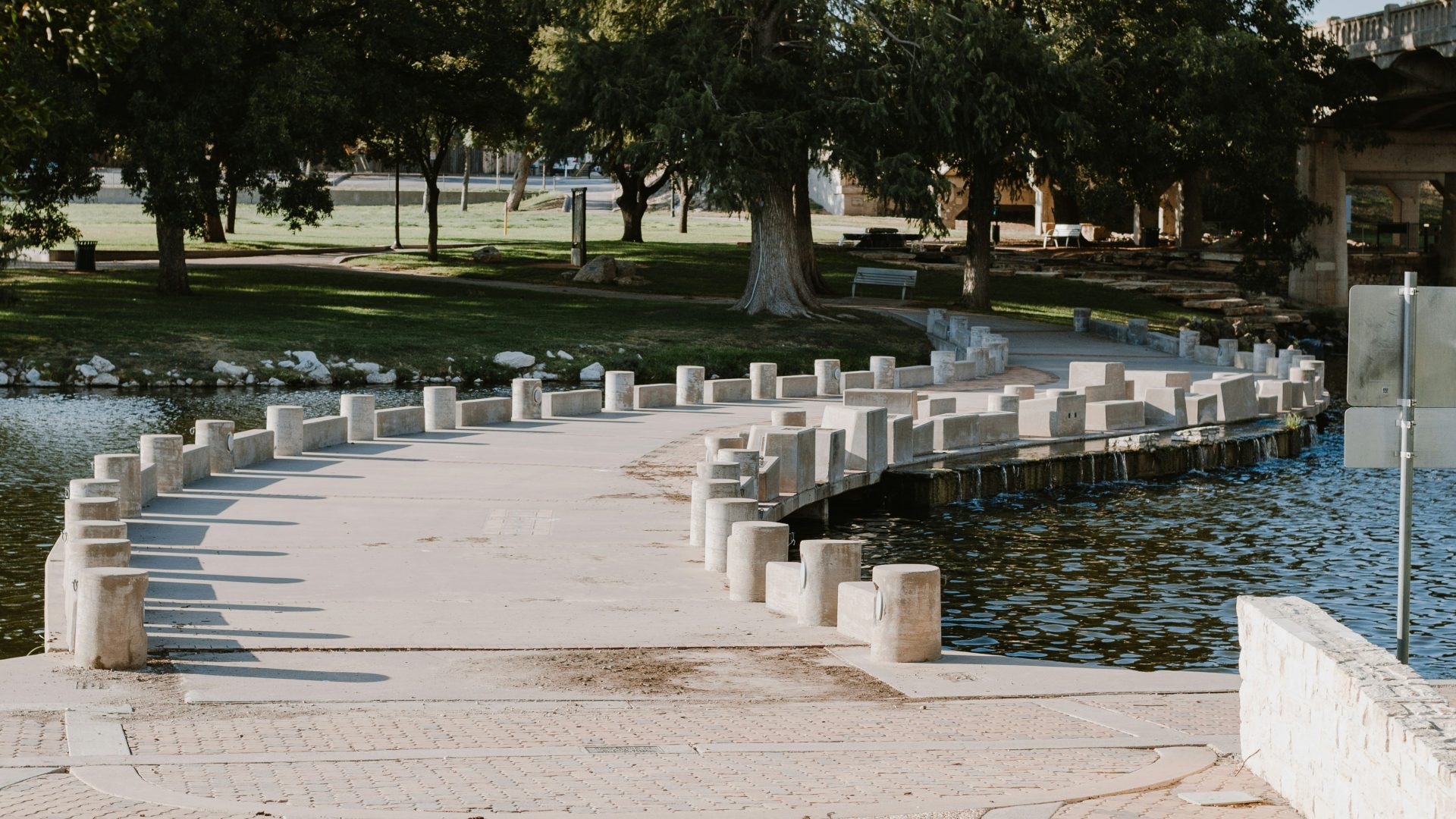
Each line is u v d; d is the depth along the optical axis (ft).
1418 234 327.88
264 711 33.68
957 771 28.81
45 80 139.33
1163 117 196.44
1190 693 37.60
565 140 163.43
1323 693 25.50
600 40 162.71
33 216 157.07
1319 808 25.54
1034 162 182.60
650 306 175.94
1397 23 208.85
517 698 35.86
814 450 75.97
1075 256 261.85
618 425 99.19
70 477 82.12
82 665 38.01
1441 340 30.32
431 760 29.04
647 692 36.73
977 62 164.14
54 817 24.12
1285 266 229.04
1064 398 105.09
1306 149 255.09
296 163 160.15
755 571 48.83
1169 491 93.66
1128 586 67.00
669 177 255.50
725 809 25.54
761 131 151.23
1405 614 30.76
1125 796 26.99
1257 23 208.85
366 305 168.96
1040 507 87.30
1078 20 188.96
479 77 193.06
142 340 138.21
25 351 132.05
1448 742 21.76
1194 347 154.30
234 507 65.92
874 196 157.58
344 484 73.05
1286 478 99.91
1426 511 87.04
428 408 96.43
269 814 24.43
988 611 62.18
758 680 38.29
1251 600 29.63
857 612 43.62
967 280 193.57
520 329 156.04
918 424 94.94
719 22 165.68
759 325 161.27
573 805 25.70
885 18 165.17
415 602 47.70
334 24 176.04
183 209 150.30
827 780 27.96
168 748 29.66
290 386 133.59
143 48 146.82
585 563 55.11
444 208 371.97
